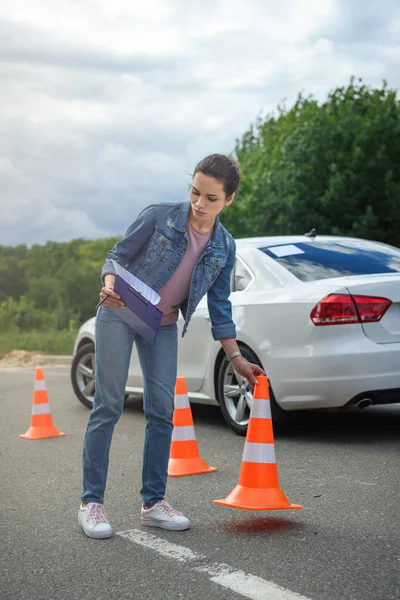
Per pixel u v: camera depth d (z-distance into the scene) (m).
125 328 4.36
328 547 4.05
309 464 5.95
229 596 3.44
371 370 6.28
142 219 4.32
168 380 4.50
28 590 3.61
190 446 5.91
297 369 6.51
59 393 10.88
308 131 21.81
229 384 7.29
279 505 4.63
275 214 21.42
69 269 53.91
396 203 20.33
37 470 6.13
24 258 55.88
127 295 4.04
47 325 34.31
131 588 3.58
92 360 9.12
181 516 4.48
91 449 4.39
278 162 26.17
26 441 7.40
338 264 6.98
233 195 4.21
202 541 4.23
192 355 7.62
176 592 3.51
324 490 5.21
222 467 6.05
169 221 4.29
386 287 6.40
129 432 7.61
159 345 4.48
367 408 8.29
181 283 4.38
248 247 7.45
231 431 7.41
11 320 33.47
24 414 9.09
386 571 3.68
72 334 23.97
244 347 7.01
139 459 6.41
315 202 20.95
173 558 3.96
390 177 20.36
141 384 8.34
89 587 3.62
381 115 21.31
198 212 4.17
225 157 4.16
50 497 5.28
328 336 6.39
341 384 6.34
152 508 4.52
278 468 5.87
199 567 3.82
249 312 6.91
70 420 8.51
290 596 3.40
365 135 20.92
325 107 23.64
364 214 20.77
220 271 4.50
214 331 4.63
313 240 7.55
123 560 3.96
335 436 6.91
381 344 6.32
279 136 28.81
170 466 5.85
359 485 5.29
